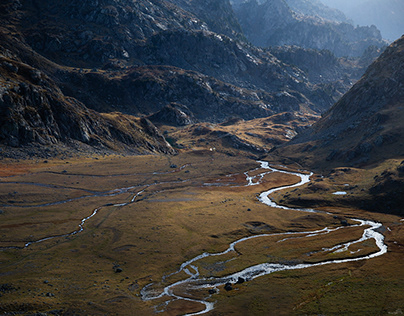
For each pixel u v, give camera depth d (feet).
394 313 217.36
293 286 276.00
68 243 377.71
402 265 301.22
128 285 284.20
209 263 335.88
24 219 443.32
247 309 240.32
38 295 253.03
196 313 237.45
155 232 413.59
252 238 409.90
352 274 291.38
